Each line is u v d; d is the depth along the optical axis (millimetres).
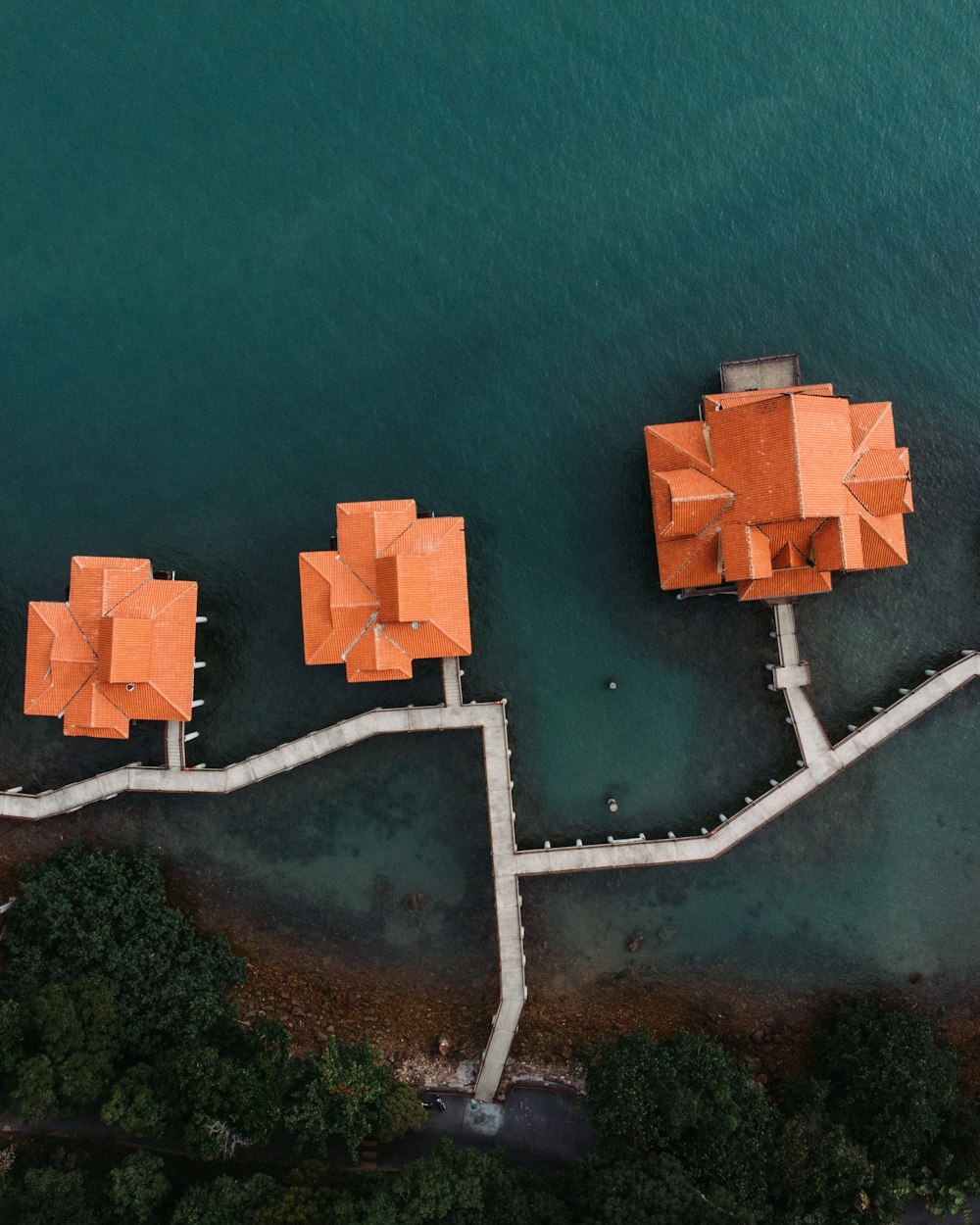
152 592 37375
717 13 40219
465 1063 39875
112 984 37656
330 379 40656
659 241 40406
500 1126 39094
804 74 40188
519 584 40531
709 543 36000
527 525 40531
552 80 40438
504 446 40562
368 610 36094
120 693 36906
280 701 40531
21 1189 34531
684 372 40219
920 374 40281
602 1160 34969
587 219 40438
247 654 40688
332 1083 35000
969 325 40375
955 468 40344
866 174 40219
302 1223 32125
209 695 40594
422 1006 40344
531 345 40562
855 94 40188
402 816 40594
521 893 40219
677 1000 40188
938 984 39906
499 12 40562
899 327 40281
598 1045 39031
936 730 40562
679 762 40344
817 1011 39969
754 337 40188
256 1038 37594
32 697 37406
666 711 40375
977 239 40188
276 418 40688
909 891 40250
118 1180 33688
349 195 40688
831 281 40312
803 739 39125
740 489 34875
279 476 40625
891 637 40219
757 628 40250
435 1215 32188
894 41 40062
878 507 35375
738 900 40344
